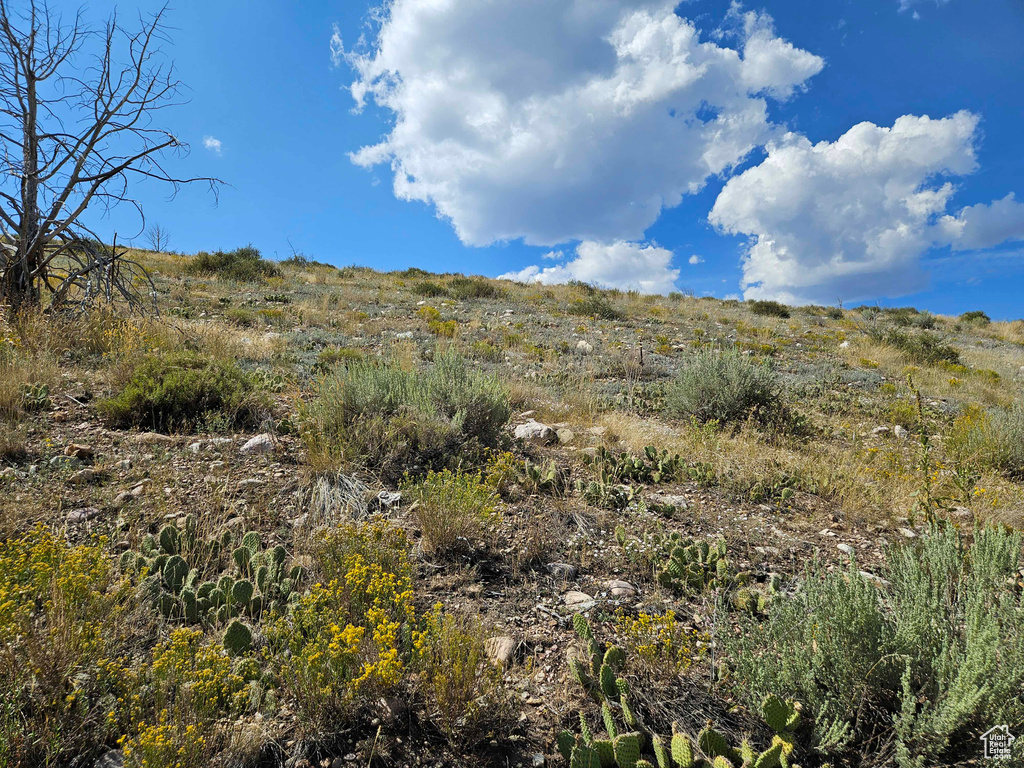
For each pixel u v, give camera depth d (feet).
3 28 23.71
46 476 12.62
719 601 10.01
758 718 7.62
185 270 61.67
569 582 11.03
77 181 25.93
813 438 23.00
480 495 12.73
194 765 6.04
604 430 21.53
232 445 15.97
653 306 72.64
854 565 8.45
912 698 6.72
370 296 57.67
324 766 6.69
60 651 7.08
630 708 7.79
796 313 84.64
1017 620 7.55
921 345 47.75
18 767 6.11
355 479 14.49
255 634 8.57
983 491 15.17
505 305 62.44
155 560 9.78
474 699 7.41
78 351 22.07
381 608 8.92
